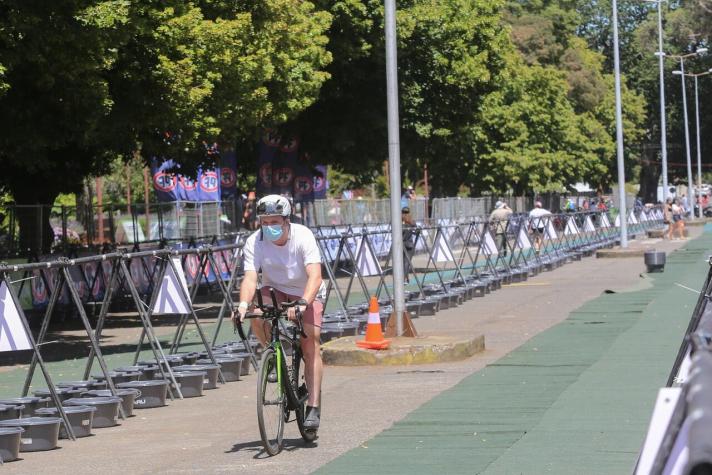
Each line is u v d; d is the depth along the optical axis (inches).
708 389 118.2
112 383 611.5
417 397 626.8
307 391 503.8
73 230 1425.9
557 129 3582.7
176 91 1064.8
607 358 739.4
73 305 1288.1
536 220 1971.0
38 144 992.2
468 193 4148.6
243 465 465.7
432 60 1843.0
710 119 5275.6
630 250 2166.6
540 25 4052.7
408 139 1915.6
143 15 1039.0
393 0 791.1
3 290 549.0
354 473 437.1
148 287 1456.7
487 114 3080.7
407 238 1387.8
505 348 837.2
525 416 542.6
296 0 1408.7
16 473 472.7
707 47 5014.8
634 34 5246.1
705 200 5969.5
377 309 786.2
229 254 1616.6
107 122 1049.5
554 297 1309.1
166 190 1772.9
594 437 483.5
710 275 318.3
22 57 909.2
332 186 4416.8
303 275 480.4
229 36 1133.1
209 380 708.7
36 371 835.4
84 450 523.5
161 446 522.9
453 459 454.0
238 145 1952.5
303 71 1435.8
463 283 1371.8
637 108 4722.0
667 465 127.6
